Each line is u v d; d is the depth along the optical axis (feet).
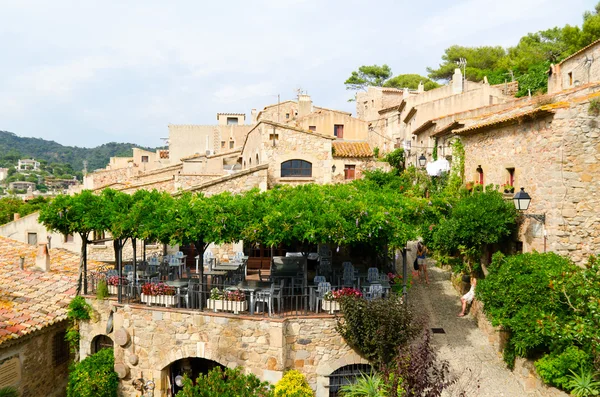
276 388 35.81
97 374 40.83
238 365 38.14
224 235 37.47
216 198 40.24
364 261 59.57
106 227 42.50
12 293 46.39
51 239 71.56
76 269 57.26
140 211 39.50
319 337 37.83
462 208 44.11
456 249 47.26
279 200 40.83
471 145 54.80
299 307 41.27
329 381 37.70
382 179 75.92
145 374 41.32
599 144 37.78
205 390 33.55
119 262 43.37
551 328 30.19
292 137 64.13
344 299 37.40
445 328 44.37
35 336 42.68
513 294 33.47
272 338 36.96
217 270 46.11
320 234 36.58
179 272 49.93
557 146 37.83
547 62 103.86
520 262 35.32
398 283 43.37
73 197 43.60
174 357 40.19
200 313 39.24
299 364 37.76
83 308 44.47
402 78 175.42
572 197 37.78
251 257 59.41
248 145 76.02
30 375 42.27
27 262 57.00
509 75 117.70
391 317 34.94
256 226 36.47
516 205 38.29
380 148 115.96
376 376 35.27
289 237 36.81
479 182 53.11
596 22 94.07
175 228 37.76
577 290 29.78
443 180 62.39
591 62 66.49
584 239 37.76
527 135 41.81
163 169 98.99
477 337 42.57
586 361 30.01
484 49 147.84
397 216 41.93
